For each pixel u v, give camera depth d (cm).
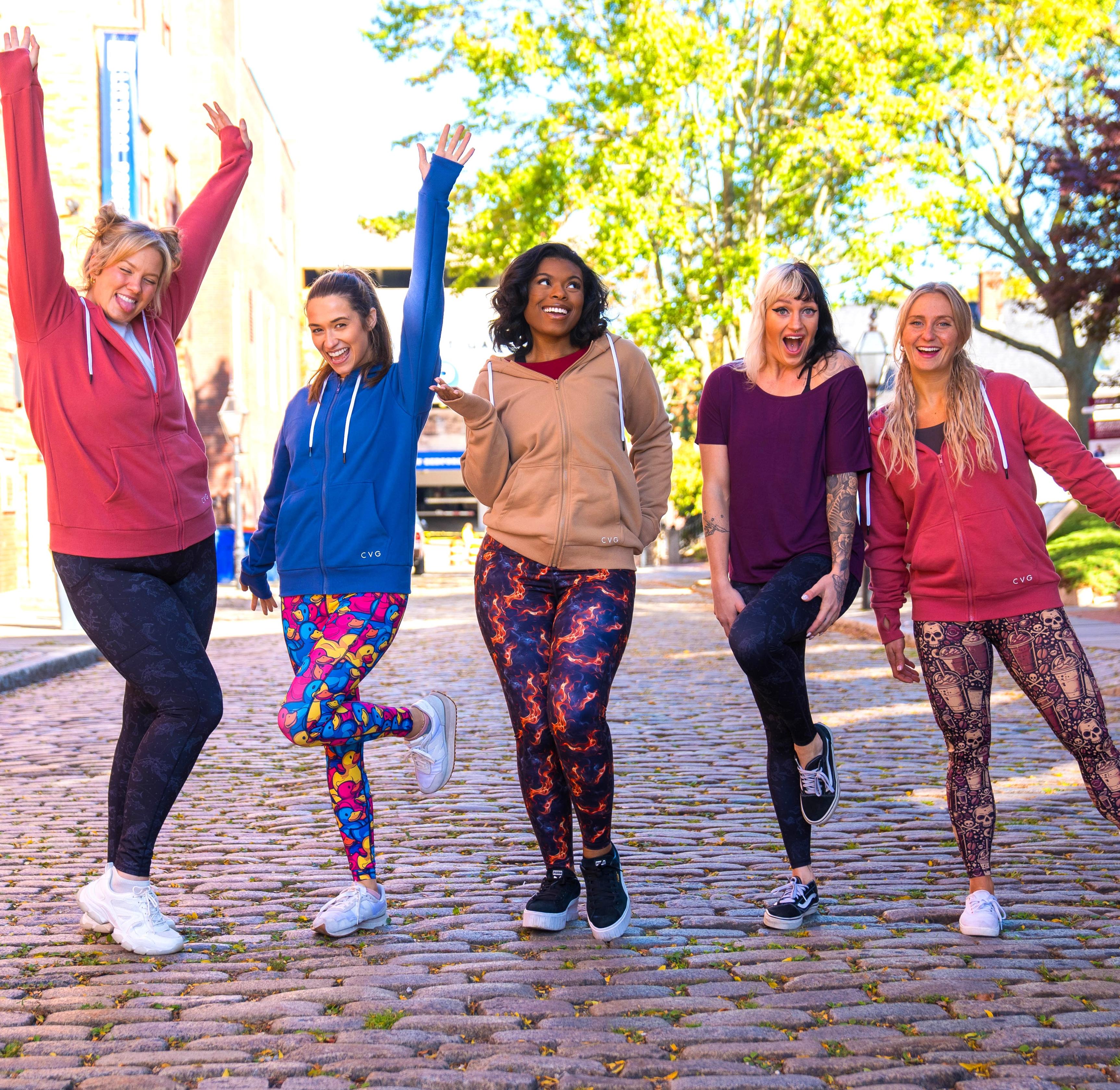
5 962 354
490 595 374
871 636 1401
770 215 2223
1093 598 1634
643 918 389
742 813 550
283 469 393
